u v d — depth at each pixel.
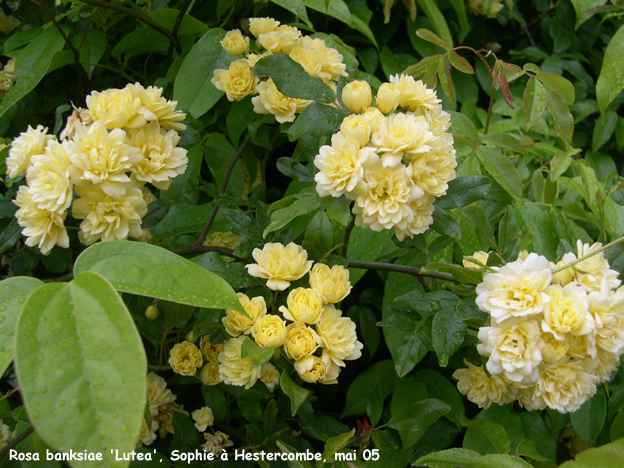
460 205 0.34
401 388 0.41
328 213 0.32
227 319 0.34
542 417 0.42
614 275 0.33
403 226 0.32
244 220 0.37
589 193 0.42
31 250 0.41
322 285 0.34
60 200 0.31
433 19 0.51
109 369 0.25
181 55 0.44
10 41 0.47
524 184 0.49
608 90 0.48
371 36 0.49
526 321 0.30
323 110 0.35
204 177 0.49
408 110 0.35
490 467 0.29
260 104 0.38
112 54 0.46
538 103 0.38
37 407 0.24
